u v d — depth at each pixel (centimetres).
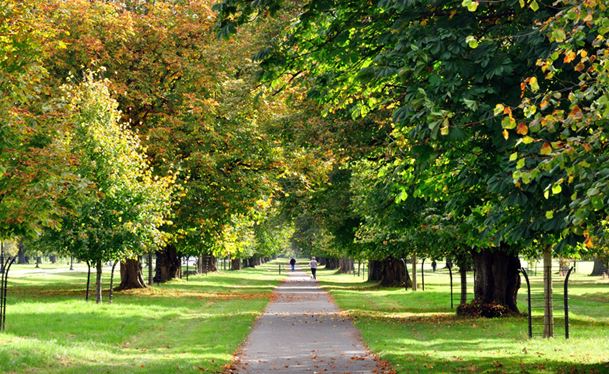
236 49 3247
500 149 900
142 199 2700
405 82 1051
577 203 661
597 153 723
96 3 3269
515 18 960
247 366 1361
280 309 2911
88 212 2558
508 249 2286
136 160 2755
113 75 3338
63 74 3212
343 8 1153
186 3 3531
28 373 1201
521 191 902
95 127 2561
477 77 900
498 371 1250
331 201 4162
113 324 2064
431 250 2536
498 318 2452
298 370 1312
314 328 2098
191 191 3300
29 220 1374
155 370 1252
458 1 964
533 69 922
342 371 1300
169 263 5484
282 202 4166
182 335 1906
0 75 1394
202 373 1248
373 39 1169
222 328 2056
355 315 2569
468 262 2738
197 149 3325
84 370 1238
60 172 1400
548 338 1792
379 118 2086
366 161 2436
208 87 3338
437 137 902
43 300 2919
